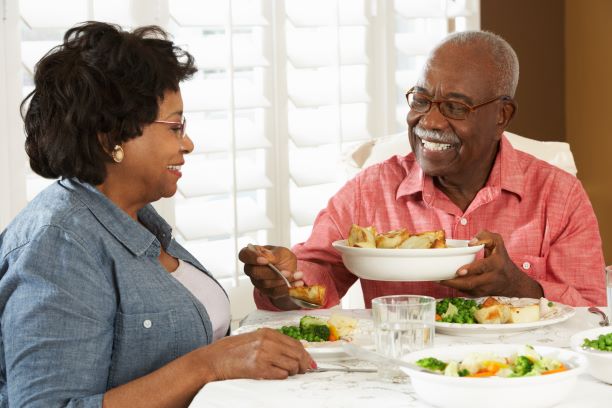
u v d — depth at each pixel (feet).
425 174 8.08
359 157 10.00
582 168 14.74
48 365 5.18
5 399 5.55
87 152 5.61
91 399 5.21
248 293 11.08
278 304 7.29
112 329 5.59
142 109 5.68
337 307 7.95
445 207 8.07
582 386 4.89
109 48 5.60
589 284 7.89
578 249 7.95
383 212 8.38
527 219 8.05
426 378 4.48
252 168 11.33
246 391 4.96
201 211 10.96
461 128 7.53
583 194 8.14
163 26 10.43
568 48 14.52
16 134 9.53
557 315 6.47
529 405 4.42
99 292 5.48
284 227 11.57
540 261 7.95
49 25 9.57
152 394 5.24
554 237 8.04
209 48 10.80
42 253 5.35
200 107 10.60
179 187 10.56
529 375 4.52
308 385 5.08
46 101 5.59
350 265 6.74
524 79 14.21
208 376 5.29
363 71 12.15
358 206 8.43
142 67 5.64
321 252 8.24
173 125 5.86
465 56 7.61
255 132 11.21
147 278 5.76
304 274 7.91
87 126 5.57
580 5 14.29
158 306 5.74
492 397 4.38
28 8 9.57
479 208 8.05
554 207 8.03
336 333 6.00
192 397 5.31
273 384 5.12
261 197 11.53
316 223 8.46
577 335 5.33
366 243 6.71
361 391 4.94
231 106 10.69
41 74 5.61
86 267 5.44
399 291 8.09
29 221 5.61
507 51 7.84
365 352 5.15
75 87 5.53
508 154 8.05
